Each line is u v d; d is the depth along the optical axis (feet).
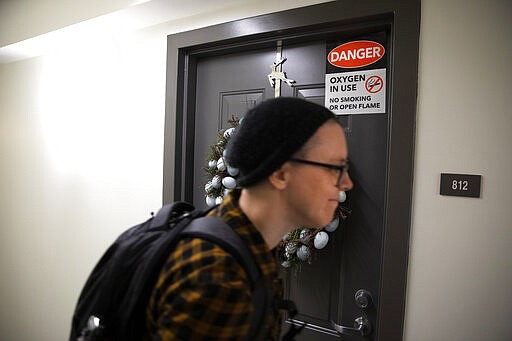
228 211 1.56
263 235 1.60
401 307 3.23
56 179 6.21
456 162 3.06
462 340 3.07
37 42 5.62
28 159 6.65
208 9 4.41
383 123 3.71
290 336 1.69
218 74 4.80
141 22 4.84
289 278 4.30
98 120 5.56
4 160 7.09
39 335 6.57
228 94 4.73
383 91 3.68
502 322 2.93
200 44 4.44
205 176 4.89
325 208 1.55
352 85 3.85
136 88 5.12
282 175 1.49
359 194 3.87
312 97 4.14
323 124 1.50
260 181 1.50
